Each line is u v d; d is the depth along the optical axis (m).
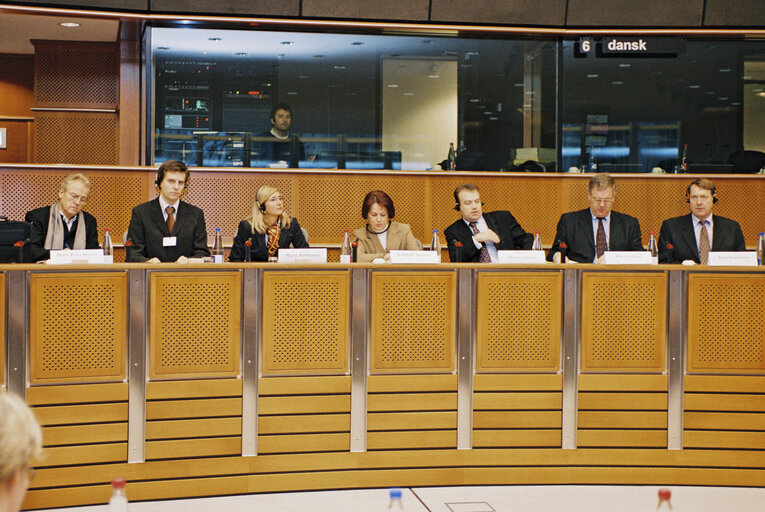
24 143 8.76
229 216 7.01
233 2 6.92
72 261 3.93
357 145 7.45
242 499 4.00
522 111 7.64
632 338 4.27
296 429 4.12
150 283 3.95
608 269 4.27
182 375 3.99
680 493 4.14
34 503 3.78
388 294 4.18
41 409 3.79
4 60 8.67
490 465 4.25
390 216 5.02
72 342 3.83
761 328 4.27
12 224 4.12
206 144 7.22
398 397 4.20
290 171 7.07
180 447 3.99
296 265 4.10
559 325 4.26
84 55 8.13
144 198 6.85
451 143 7.57
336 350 4.15
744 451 4.27
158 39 7.16
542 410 4.26
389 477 4.20
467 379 4.25
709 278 4.27
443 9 7.18
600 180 4.86
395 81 7.50
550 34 7.53
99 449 3.88
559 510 3.85
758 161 7.68
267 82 7.31
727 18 7.33
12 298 3.75
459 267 4.23
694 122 7.70
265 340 4.08
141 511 3.80
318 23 7.14
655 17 7.34
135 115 7.30
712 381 4.28
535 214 7.39
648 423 4.27
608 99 7.67
